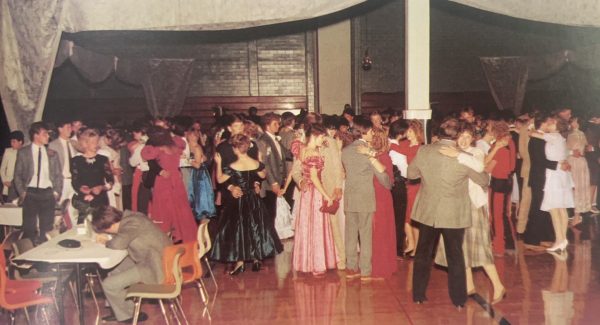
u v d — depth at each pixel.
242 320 5.96
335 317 5.98
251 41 15.38
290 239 9.47
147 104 14.95
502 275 7.27
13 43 7.52
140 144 8.77
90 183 7.17
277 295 6.71
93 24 7.56
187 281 5.64
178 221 7.75
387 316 5.97
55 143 7.92
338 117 9.30
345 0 7.86
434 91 15.66
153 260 5.54
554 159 8.23
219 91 15.39
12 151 8.34
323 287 6.93
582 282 6.95
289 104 15.52
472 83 15.68
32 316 6.20
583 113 15.24
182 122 8.77
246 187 7.41
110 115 15.07
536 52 15.65
